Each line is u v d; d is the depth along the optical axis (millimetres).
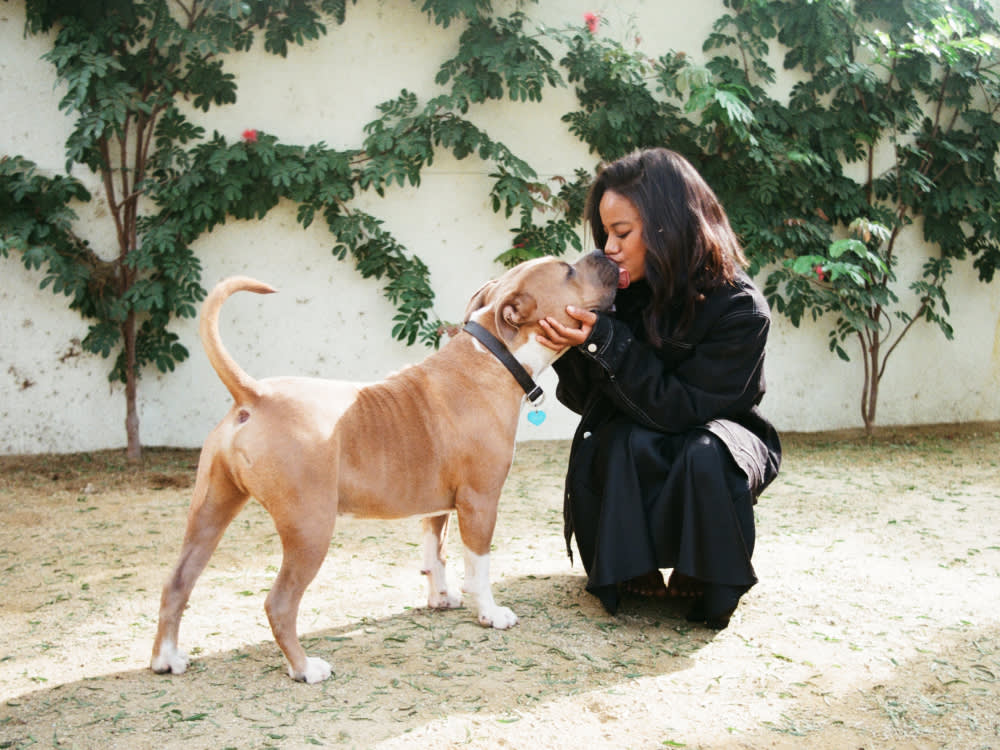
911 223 7492
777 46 7086
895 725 2293
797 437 7152
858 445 6855
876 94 7191
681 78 6441
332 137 6277
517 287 2834
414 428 2744
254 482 2461
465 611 3148
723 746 2170
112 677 2576
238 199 5871
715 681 2559
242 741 2176
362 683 2525
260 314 6203
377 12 6293
